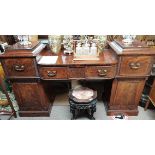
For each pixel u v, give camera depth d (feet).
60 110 6.55
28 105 5.98
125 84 5.44
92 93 5.60
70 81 7.28
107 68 4.98
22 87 5.54
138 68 5.03
